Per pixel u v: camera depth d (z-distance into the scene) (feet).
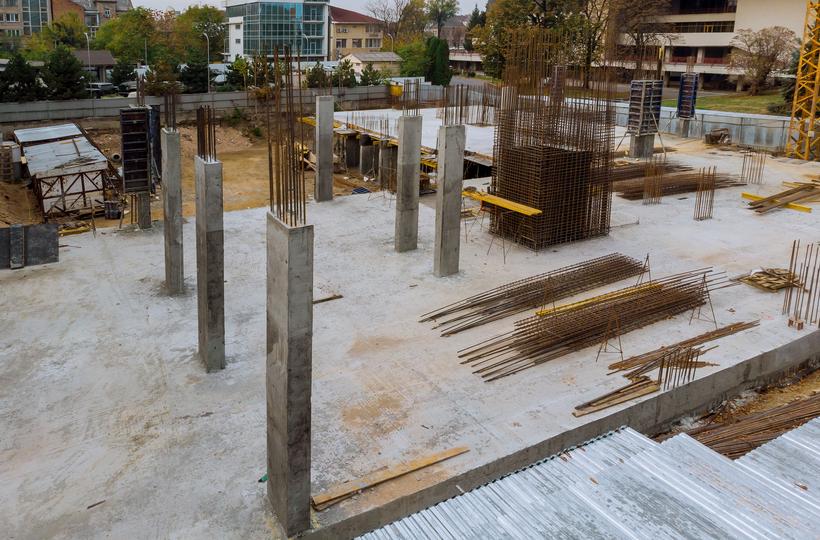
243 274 52.60
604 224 62.90
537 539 22.61
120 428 33.04
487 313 46.44
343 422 33.76
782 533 22.94
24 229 56.95
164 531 26.61
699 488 25.39
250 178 103.04
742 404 40.45
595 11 160.76
